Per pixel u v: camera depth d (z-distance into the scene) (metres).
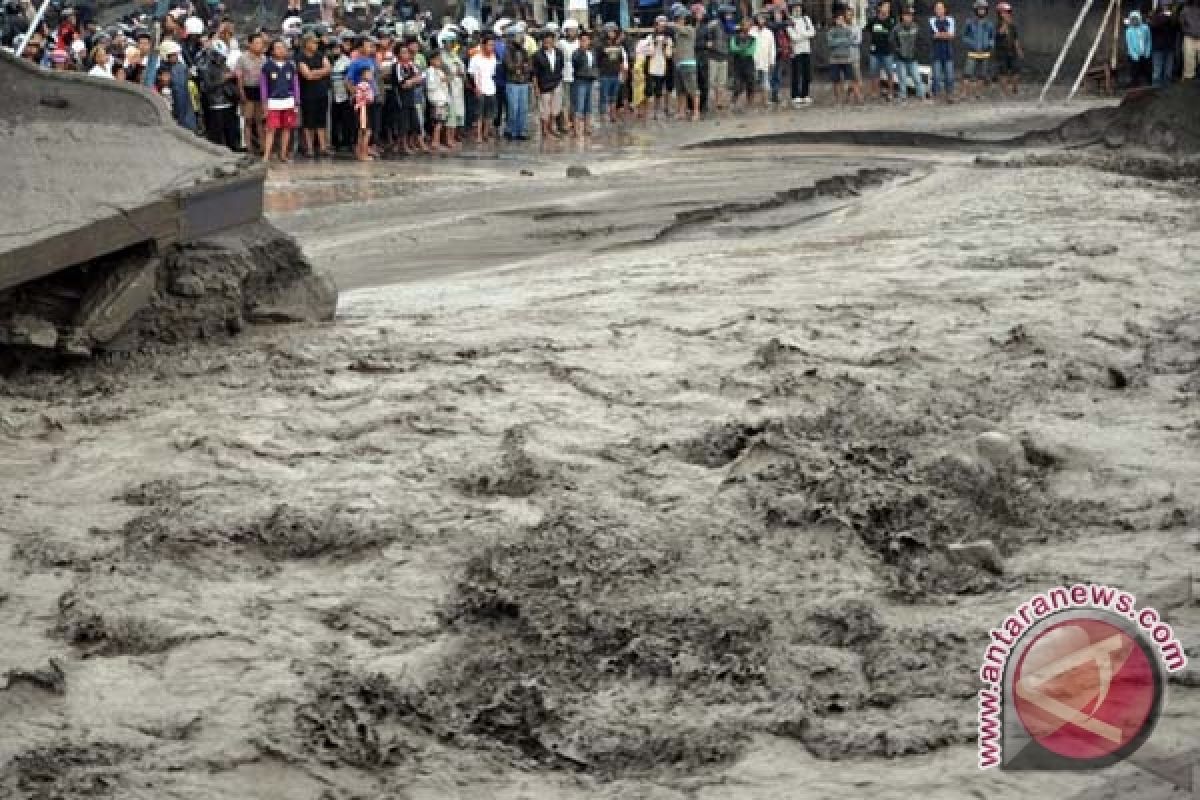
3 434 13.38
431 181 36.34
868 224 26.73
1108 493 11.30
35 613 9.72
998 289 18.67
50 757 7.79
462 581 9.89
